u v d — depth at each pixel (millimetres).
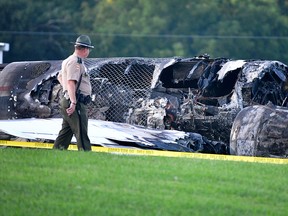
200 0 164750
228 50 160750
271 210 31594
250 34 163375
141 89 54938
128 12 163875
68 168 35594
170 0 163500
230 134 47281
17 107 57594
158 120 53312
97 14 163250
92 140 45031
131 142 45250
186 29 162875
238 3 163625
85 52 42344
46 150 40562
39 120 51188
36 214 30141
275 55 161875
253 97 52594
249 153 45562
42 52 150250
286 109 46188
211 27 163125
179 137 47000
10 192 32094
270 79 53344
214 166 37438
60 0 162375
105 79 55500
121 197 31891
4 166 35656
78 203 31188
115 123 49906
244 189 33688
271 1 165625
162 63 54812
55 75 56750
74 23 161750
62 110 42406
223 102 52719
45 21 159250
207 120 52312
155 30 162875
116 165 36500
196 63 54188
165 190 32938
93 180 33750
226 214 30828
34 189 32469
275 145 45156
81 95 42062
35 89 57000
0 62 76688
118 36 160875
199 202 31750
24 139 48469
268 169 37719
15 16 156875
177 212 30703
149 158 39031
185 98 53375
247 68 52562
